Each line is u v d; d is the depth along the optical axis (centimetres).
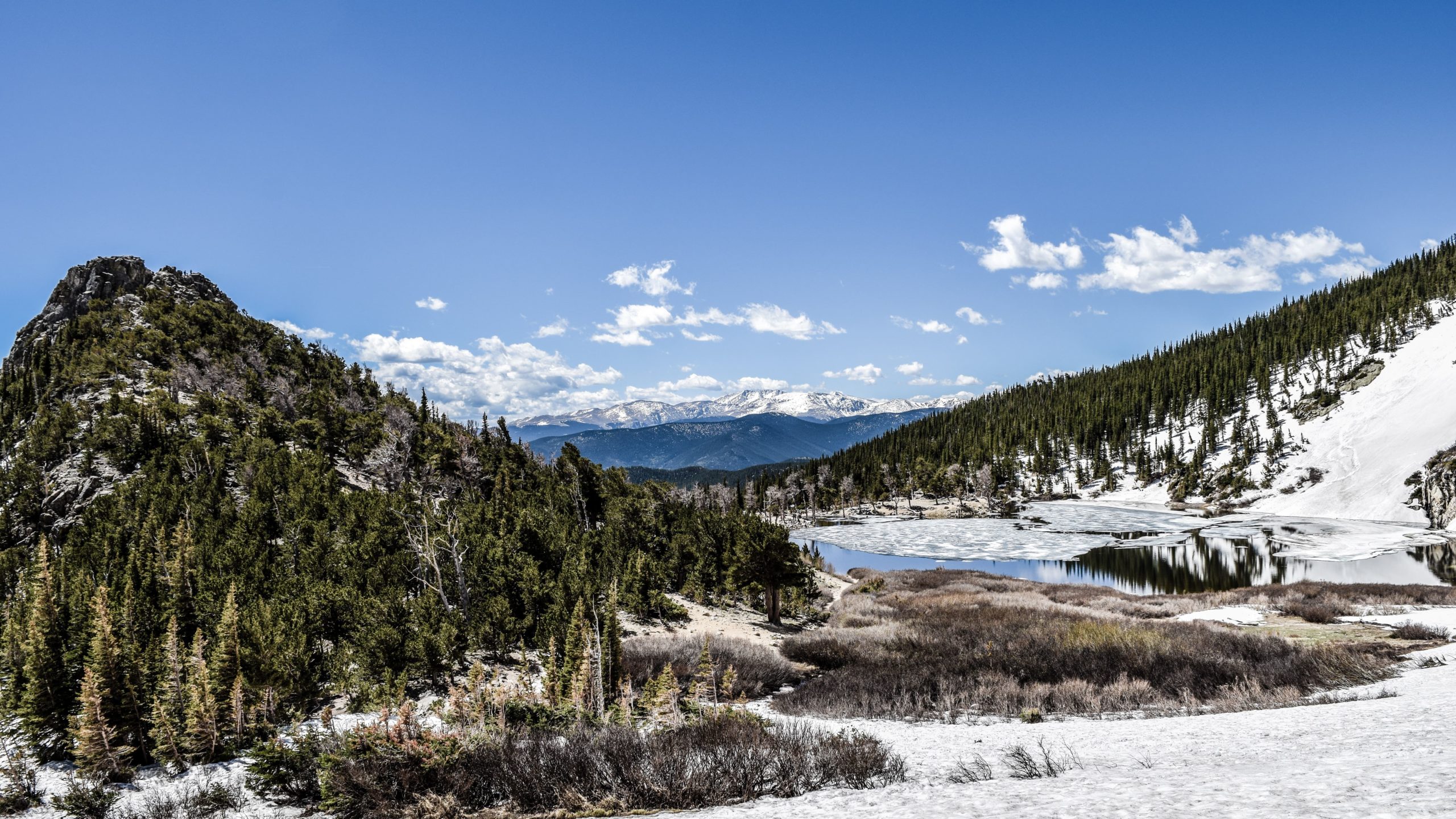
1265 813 528
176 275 14575
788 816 798
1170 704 1938
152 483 5834
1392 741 926
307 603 2877
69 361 10169
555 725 1518
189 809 1258
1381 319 18862
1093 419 19912
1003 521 13725
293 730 1462
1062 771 996
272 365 12494
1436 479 10475
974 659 2581
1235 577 6694
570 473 7169
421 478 8038
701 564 4791
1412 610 3844
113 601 2727
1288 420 16450
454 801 1027
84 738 1515
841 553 10331
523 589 3259
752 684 2531
